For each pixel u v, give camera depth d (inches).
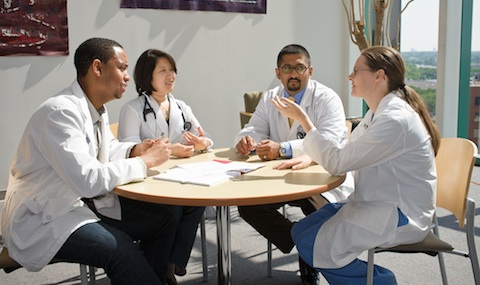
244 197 58.3
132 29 158.4
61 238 62.6
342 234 65.9
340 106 97.3
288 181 66.5
